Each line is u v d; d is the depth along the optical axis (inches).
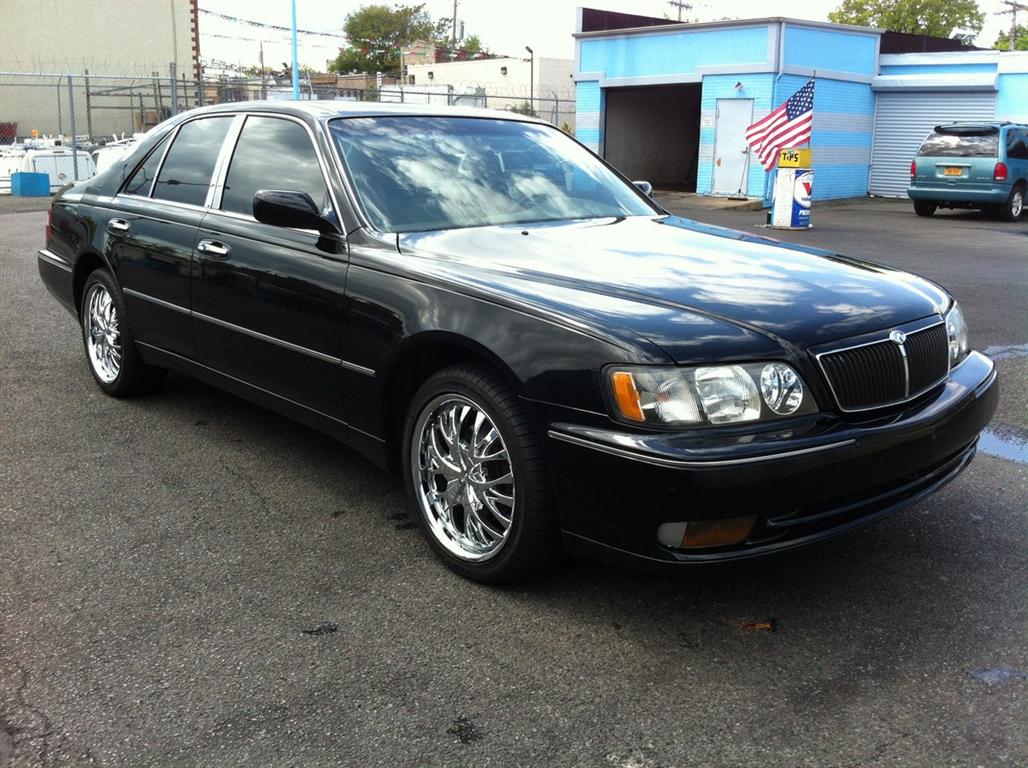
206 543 143.9
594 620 121.9
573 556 139.5
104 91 1384.1
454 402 130.2
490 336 121.0
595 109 1048.2
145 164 205.2
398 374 139.0
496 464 127.3
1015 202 728.3
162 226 186.4
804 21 881.5
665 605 125.6
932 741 97.3
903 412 121.8
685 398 107.4
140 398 217.5
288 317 153.7
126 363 206.7
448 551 133.6
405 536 147.2
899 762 94.1
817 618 122.2
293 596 128.0
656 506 107.0
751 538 110.5
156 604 125.5
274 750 96.5
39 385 227.1
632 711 102.9
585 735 98.9
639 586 130.6
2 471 171.6
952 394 129.6
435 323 127.7
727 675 109.7
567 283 125.4
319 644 116.2
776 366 111.1
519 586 130.8
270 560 138.6
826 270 138.7
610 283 125.5
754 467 105.5
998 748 96.1
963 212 821.2
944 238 578.6
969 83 924.0
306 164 161.2
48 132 1407.5
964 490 165.9
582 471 112.3
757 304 120.7
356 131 163.5
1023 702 103.7
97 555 139.5
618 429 109.6
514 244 143.3
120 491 163.5
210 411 208.4
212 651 114.4
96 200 214.4
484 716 102.1
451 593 129.0
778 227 647.1
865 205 915.4
